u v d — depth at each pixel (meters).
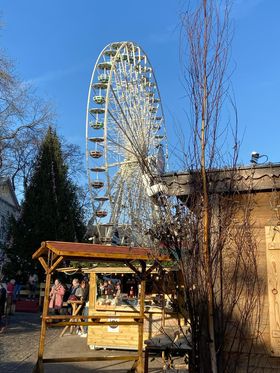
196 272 5.21
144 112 22.45
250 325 5.40
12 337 14.17
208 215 5.27
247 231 5.45
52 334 15.42
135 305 11.83
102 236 22.59
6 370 9.17
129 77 23.66
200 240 5.27
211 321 5.06
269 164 5.56
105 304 12.10
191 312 5.25
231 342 5.36
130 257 7.75
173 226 5.45
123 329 11.91
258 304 5.42
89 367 9.66
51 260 8.02
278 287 5.43
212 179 5.48
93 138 22.94
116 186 20.70
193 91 5.44
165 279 6.07
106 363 10.14
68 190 34.28
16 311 24.72
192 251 5.27
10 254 32.16
